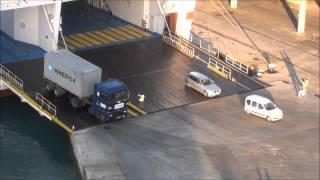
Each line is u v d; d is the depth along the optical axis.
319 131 47.72
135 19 65.94
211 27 72.88
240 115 49.00
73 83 46.41
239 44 67.56
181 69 56.25
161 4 62.59
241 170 41.50
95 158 41.31
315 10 83.56
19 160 44.28
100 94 44.91
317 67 62.44
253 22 76.06
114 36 62.75
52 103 47.72
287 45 68.56
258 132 46.72
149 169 40.62
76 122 45.47
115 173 39.88
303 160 43.41
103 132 44.44
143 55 58.62
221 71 56.00
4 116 50.34
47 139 47.06
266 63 62.22
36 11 55.88
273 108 48.62
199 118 47.75
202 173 40.66
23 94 48.28
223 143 44.59
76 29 63.88
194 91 52.19
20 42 58.41
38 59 54.97
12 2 50.59
